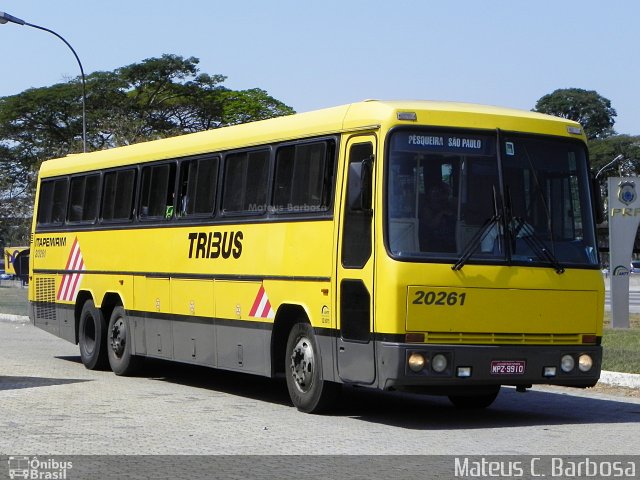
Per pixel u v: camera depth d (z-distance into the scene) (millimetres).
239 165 14969
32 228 21891
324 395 13039
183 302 16094
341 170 12719
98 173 19234
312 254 13086
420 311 11758
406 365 11633
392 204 11930
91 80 82438
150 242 17156
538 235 12359
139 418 12703
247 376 18469
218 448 10594
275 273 13812
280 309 13727
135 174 17906
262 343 14047
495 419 13094
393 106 12180
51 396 14789
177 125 85812
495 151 12344
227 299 14914
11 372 18141
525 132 12523
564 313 12375
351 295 12344
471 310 11930
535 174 12484
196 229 15836
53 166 21219
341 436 11484
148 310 17156
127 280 17844
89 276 19172
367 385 12055
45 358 21016
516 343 12125
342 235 12586
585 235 12688
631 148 108125
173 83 84125
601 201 12805
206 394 15477
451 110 12273
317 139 13234
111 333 18312
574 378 12406
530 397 15688
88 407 13656
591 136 118375
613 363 18188
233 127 15367
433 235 11945
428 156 12117
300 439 11227
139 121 74875
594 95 118750
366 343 12047
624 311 25656
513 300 12109
